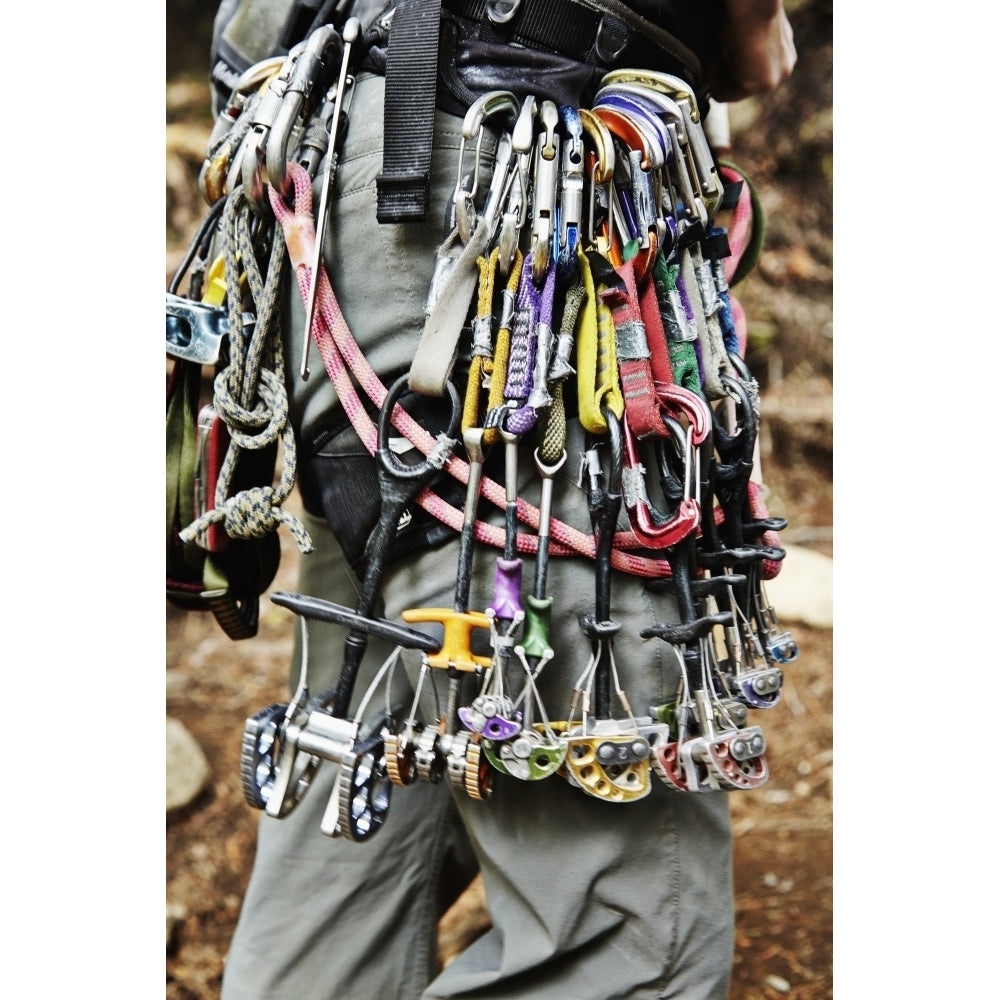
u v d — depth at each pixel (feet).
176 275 3.02
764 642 2.75
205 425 2.84
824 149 6.98
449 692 2.40
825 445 6.63
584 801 2.49
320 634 3.40
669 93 2.55
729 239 2.96
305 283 2.52
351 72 2.64
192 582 3.12
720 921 2.58
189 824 5.36
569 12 2.49
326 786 3.27
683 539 2.40
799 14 6.98
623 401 2.39
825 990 4.53
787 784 5.49
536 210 2.34
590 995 2.55
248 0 3.14
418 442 2.46
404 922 3.37
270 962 3.32
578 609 2.45
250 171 2.59
